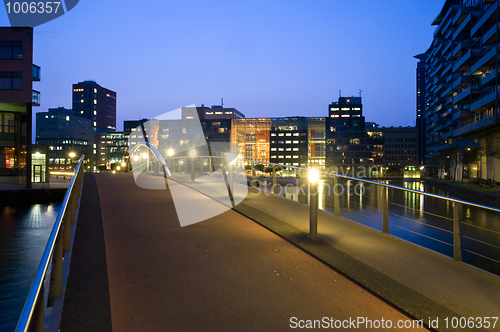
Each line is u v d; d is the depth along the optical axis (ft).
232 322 10.33
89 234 17.93
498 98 139.13
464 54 186.09
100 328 9.66
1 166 162.61
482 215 89.51
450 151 243.81
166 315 10.58
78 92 579.48
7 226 111.04
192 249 16.85
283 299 11.92
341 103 447.01
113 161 502.38
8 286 56.80
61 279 11.00
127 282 12.81
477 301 12.00
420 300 11.91
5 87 145.48
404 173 394.73
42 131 461.78
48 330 9.26
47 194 151.74
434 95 288.71
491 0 160.25
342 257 15.88
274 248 17.33
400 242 18.61
